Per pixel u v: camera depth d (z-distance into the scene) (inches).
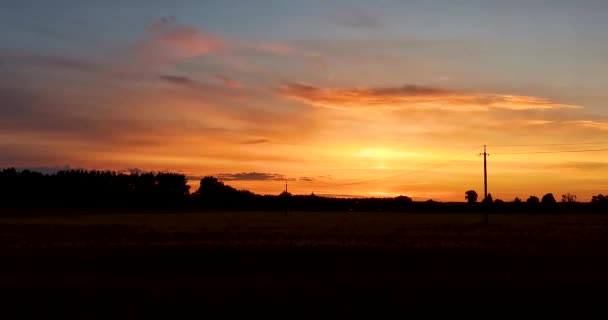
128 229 2891.2
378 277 1044.5
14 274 1160.8
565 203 7436.0
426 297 815.1
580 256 1451.8
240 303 782.5
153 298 808.9
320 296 820.6
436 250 1590.8
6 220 4259.4
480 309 764.6
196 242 1891.0
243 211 7062.0
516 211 7057.1
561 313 750.5
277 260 1413.6
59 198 7322.8
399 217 4980.3
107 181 7706.7
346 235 2320.4
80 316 724.0
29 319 715.4
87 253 1504.7
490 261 1370.6
